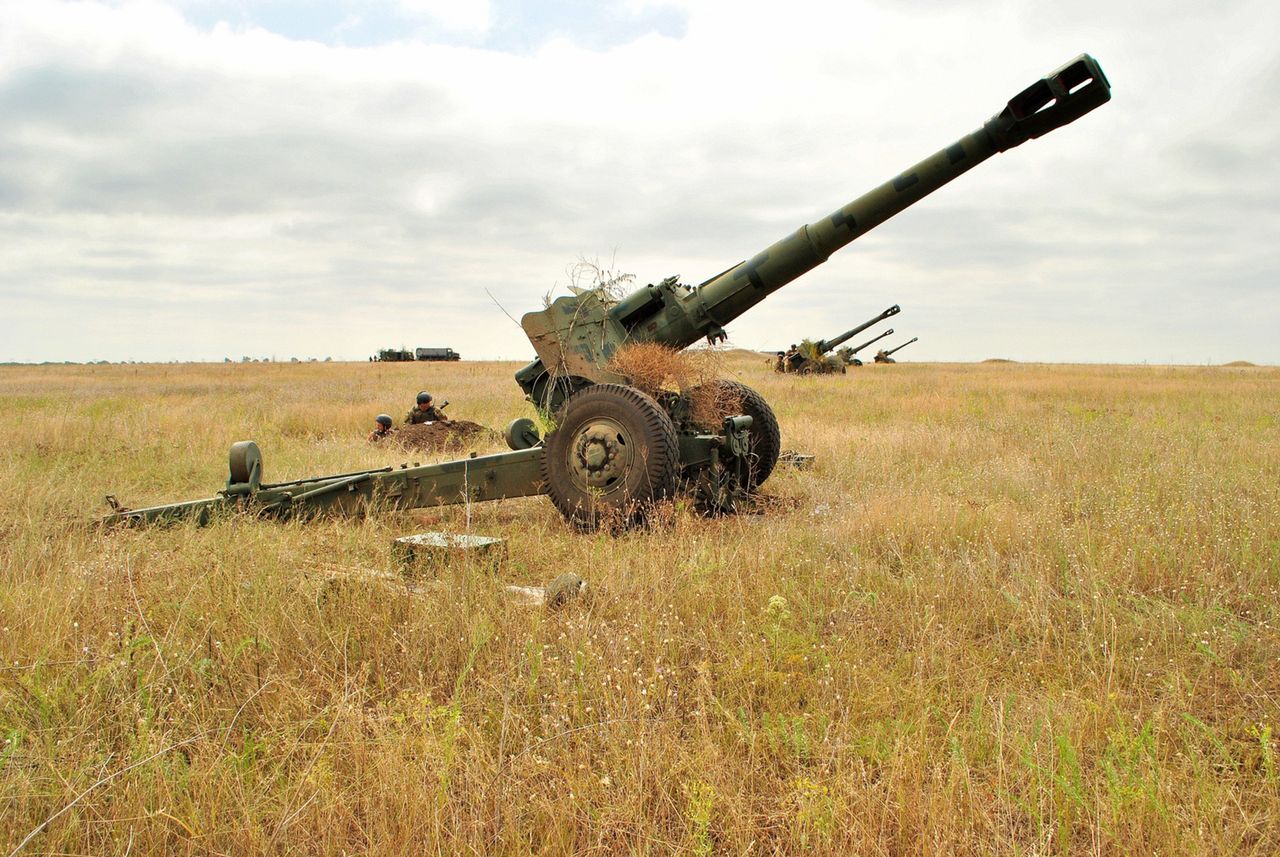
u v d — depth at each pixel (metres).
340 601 4.01
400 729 2.90
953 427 12.50
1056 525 5.54
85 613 3.94
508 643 3.62
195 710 3.10
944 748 2.92
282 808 2.56
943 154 6.62
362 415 13.95
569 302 7.30
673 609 4.06
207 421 12.55
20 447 9.95
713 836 2.53
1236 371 41.69
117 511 6.16
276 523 6.23
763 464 7.65
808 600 4.38
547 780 2.76
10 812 2.47
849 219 6.91
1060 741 2.72
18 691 3.12
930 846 2.36
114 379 34.25
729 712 3.11
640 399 6.35
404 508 6.71
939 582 4.52
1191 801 2.55
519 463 6.73
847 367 46.75
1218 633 3.87
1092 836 2.43
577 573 4.93
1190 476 6.84
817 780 2.68
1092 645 3.74
